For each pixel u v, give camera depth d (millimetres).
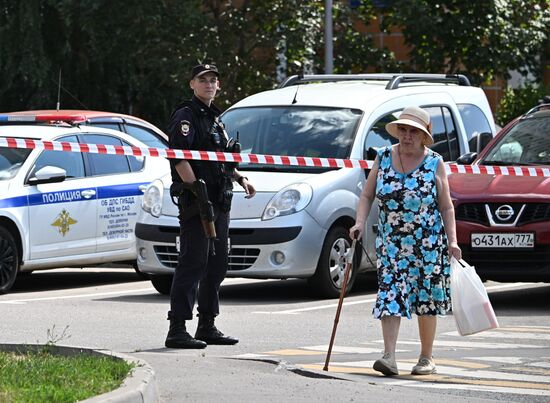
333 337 11461
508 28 33719
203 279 13109
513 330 14445
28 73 34156
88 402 8703
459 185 16516
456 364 11969
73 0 32406
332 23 32875
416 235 11352
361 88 19094
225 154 12891
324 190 17203
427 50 33906
